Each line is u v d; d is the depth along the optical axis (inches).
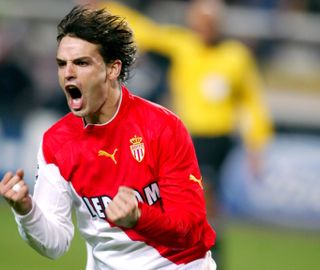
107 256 617.9
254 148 1299.2
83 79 566.6
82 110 574.9
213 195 1168.8
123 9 1194.0
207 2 1234.6
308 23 1759.4
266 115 1653.5
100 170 592.4
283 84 1721.2
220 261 1068.5
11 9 1670.8
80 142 593.3
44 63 1640.0
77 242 1350.9
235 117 1327.5
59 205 604.4
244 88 1244.5
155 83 1563.7
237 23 1733.5
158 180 594.2
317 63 1754.4
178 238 565.3
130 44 591.8
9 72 1612.9
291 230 1563.7
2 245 1300.4
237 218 1578.5
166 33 1231.5
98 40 568.4
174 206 579.2
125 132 590.6
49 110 1615.4
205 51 1230.3
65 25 570.3
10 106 1609.3
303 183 1574.8
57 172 598.9
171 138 588.7
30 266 1179.3
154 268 608.4
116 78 586.9
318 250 1409.9
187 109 1223.5
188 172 589.9
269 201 1577.3
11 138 1596.9
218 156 1208.2
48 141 601.0
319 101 1694.1
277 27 1747.0
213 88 1214.3
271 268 1251.2
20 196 547.5
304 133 1635.1
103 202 598.9
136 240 603.5
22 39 1648.6
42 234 581.3
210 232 617.0
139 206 544.7
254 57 1733.5
